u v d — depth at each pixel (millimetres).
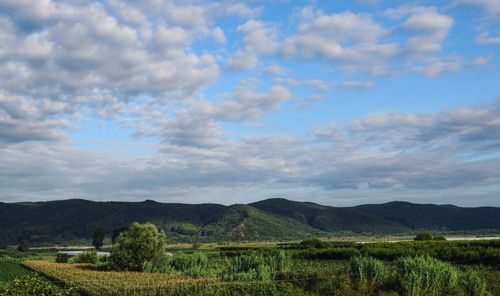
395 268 37938
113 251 70812
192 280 46469
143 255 69562
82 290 44438
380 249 64375
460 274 36188
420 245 68625
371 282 33906
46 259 127688
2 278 59406
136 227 71125
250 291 33344
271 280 37781
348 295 31531
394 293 30891
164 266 68312
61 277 57062
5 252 169750
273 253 77250
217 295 32906
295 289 33594
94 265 81062
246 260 53594
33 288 26953
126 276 56812
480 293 31578
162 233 72125
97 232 193625
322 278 34906
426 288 31578
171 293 37406
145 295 38469
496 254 51812
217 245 193000
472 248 57781
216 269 61281
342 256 67938
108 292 41156
